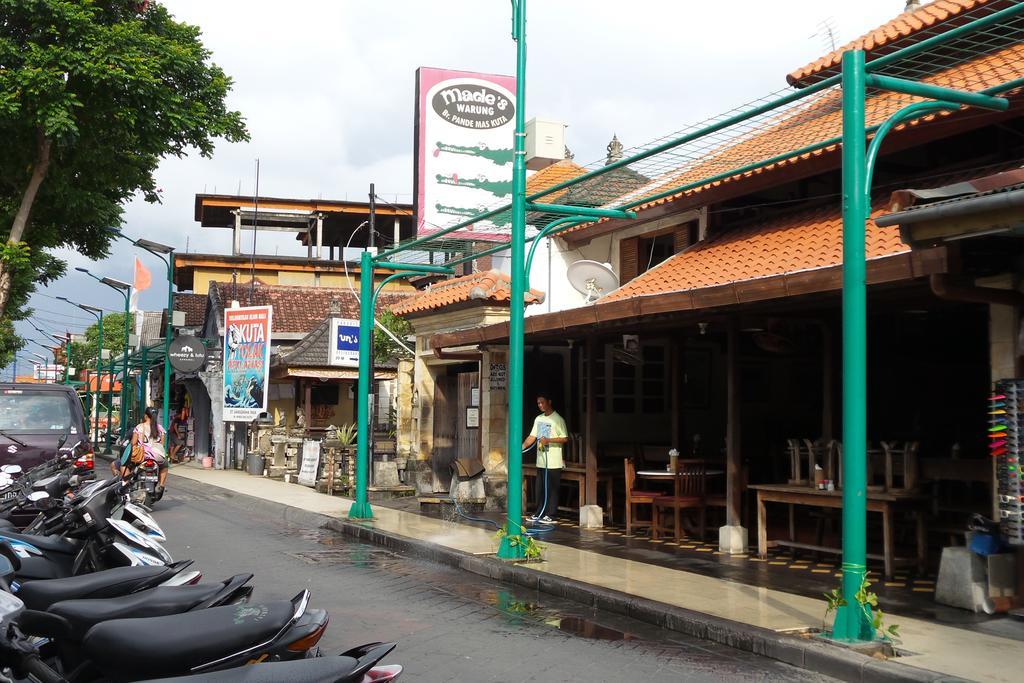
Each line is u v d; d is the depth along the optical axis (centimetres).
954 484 1243
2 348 3100
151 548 655
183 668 371
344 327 2589
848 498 688
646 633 766
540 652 695
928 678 589
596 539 1268
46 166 1856
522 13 1088
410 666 648
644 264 1745
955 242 764
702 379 1728
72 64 1655
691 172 1541
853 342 687
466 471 1675
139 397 4553
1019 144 1153
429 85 2506
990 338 872
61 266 2414
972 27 666
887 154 1213
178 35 1919
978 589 801
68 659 419
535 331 1344
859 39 1475
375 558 1162
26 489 793
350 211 4791
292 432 2484
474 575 1046
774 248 1319
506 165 2577
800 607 811
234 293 3266
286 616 392
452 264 1465
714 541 1248
